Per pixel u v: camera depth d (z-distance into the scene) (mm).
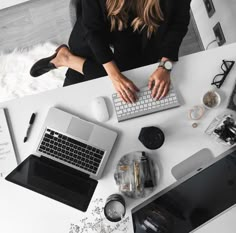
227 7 1690
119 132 1354
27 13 2326
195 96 1363
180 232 1220
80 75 1759
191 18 2205
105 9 1418
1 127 1356
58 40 2277
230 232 1297
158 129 1315
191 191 1233
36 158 1312
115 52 1693
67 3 2320
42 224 1312
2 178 1333
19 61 2242
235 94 1354
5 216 1316
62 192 1293
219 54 1388
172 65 1390
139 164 1310
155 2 1342
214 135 1328
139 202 1317
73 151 1317
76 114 1364
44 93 1384
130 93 1342
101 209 1310
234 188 1208
